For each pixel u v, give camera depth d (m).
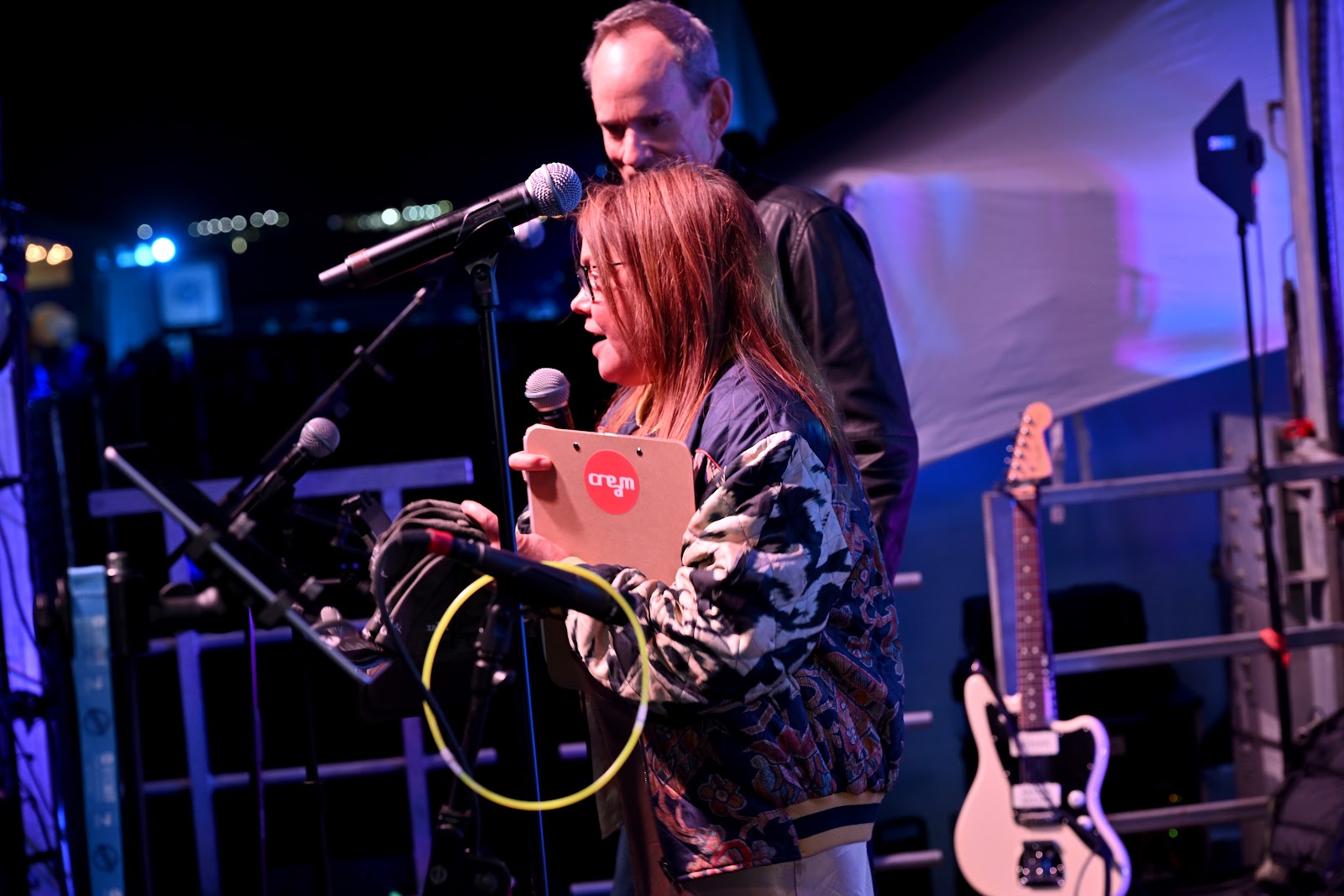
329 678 3.67
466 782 1.18
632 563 1.34
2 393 3.21
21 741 2.99
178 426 6.19
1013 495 2.90
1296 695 3.37
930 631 3.69
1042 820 2.74
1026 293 3.18
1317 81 3.21
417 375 5.66
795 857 1.29
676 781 1.31
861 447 2.08
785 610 1.23
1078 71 3.45
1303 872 2.65
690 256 1.37
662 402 1.39
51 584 3.29
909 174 3.19
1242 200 3.02
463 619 1.42
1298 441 3.29
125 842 1.50
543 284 10.69
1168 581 3.74
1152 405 3.78
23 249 3.02
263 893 1.59
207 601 1.34
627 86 2.20
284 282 13.60
